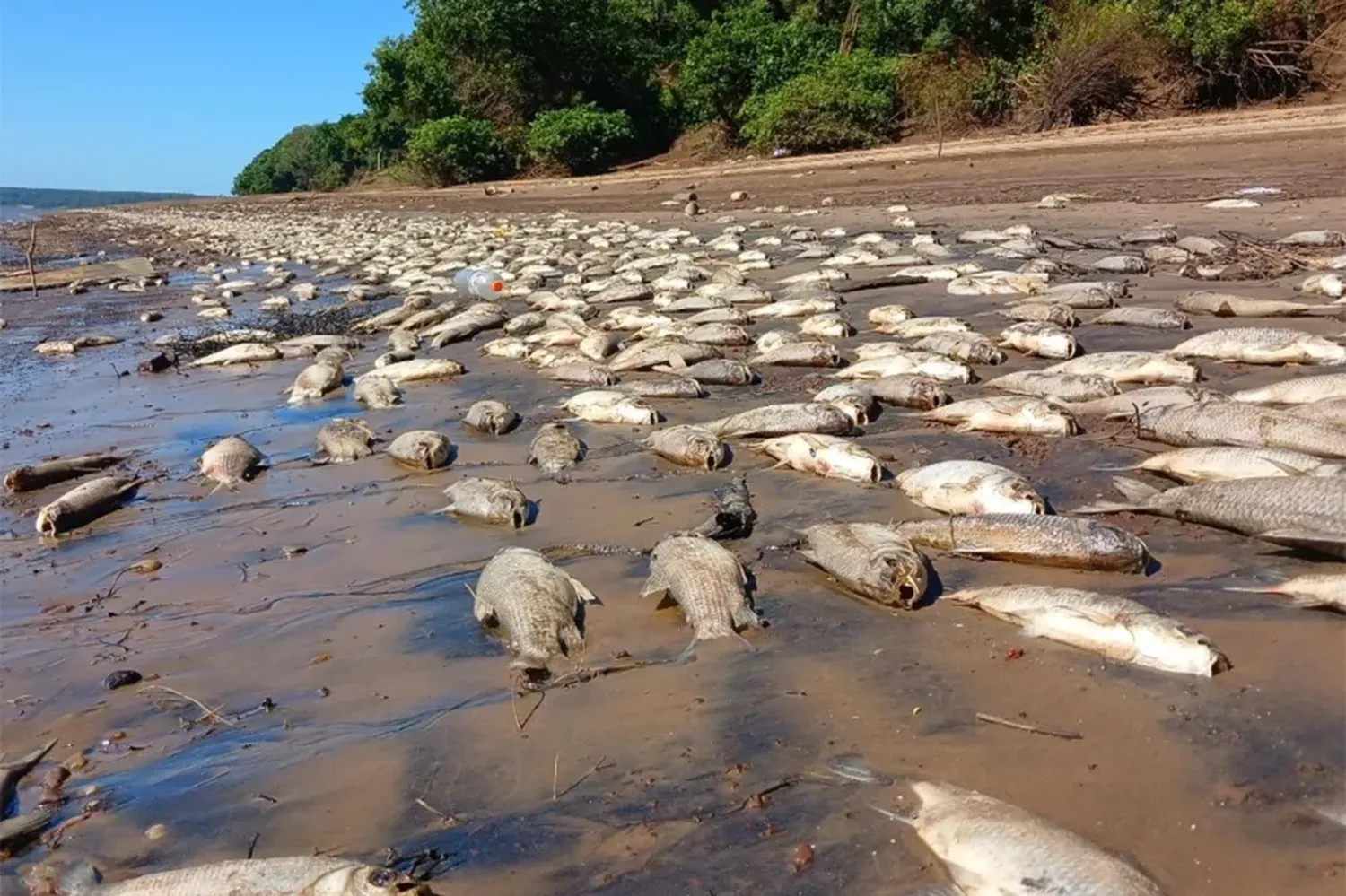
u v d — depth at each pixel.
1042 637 5.54
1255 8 31.06
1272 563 6.08
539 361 13.30
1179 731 4.65
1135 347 10.87
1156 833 4.07
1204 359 10.03
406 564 7.48
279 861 4.16
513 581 6.36
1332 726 4.56
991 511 6.98
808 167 37.03
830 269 17.16
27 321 22.64
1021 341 11.01
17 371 16.62
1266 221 17.47
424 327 17.17
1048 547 6.34
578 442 9.55
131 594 7.50
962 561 6.60
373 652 6.23
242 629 6.73
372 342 16.75
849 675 5.39
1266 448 7.25
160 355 15.79
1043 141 31.98
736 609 6.02
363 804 4.74
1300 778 4.27
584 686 5.56
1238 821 4.08
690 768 4.74
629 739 5.03
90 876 4.41
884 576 6.04
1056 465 7.97
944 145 35.22
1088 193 23.16
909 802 4.35
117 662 6.45
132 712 5.83
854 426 9.30
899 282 15.61
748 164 42.03
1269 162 23.39
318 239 36.97
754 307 15.09
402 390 12.91
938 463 7.71
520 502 7.99
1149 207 20.34
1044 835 3.88
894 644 5.66
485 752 5.04
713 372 11.29
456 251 26.66
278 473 10.03
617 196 39.69
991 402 8.95
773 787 4.55
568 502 8.38
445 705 5.52
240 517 8.89
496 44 60.50
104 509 9.35
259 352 15.74
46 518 8.87
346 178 84.25
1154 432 8.05
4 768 5.31
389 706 5.58
